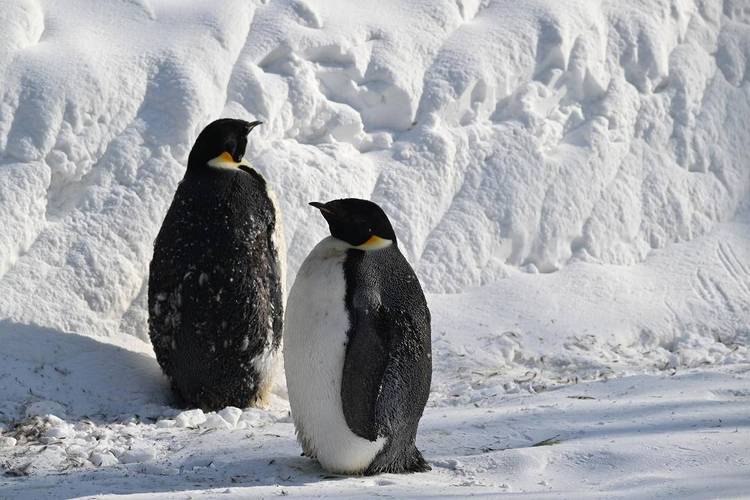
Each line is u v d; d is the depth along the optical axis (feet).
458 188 128.36
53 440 87.35
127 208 110.22
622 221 133.80
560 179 131.85
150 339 101.76
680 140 142.20
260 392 99.96
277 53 124.98
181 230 95.86
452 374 110.32
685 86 145.48
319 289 77.51
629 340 120.57
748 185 144.05
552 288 124.77
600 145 135.95
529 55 136.05
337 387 76.95
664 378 102.17
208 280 94.99
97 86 112.98
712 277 130.93
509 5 140.87
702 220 138.62
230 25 123.34
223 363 96.84
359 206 79.05
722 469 74.33
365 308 76.64
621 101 140.26
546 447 79.82
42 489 72.84
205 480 75.51
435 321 118.11
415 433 79.00
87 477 76.33
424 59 132.26
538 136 133.39
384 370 76.28
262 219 97.19
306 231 117.91
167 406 98.32
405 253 122.52
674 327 123.13
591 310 122.72
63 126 110.42
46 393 95.55
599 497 66.54
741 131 146.72
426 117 129.49
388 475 76.89
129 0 124.16
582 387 100.99
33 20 117.60
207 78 118.42
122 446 85.15
